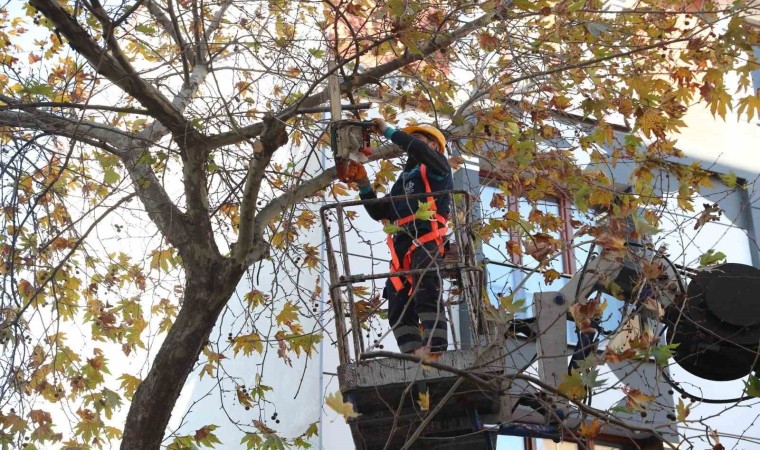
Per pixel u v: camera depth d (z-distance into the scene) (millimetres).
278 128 6219
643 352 6117
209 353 8539
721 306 7469
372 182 9516
